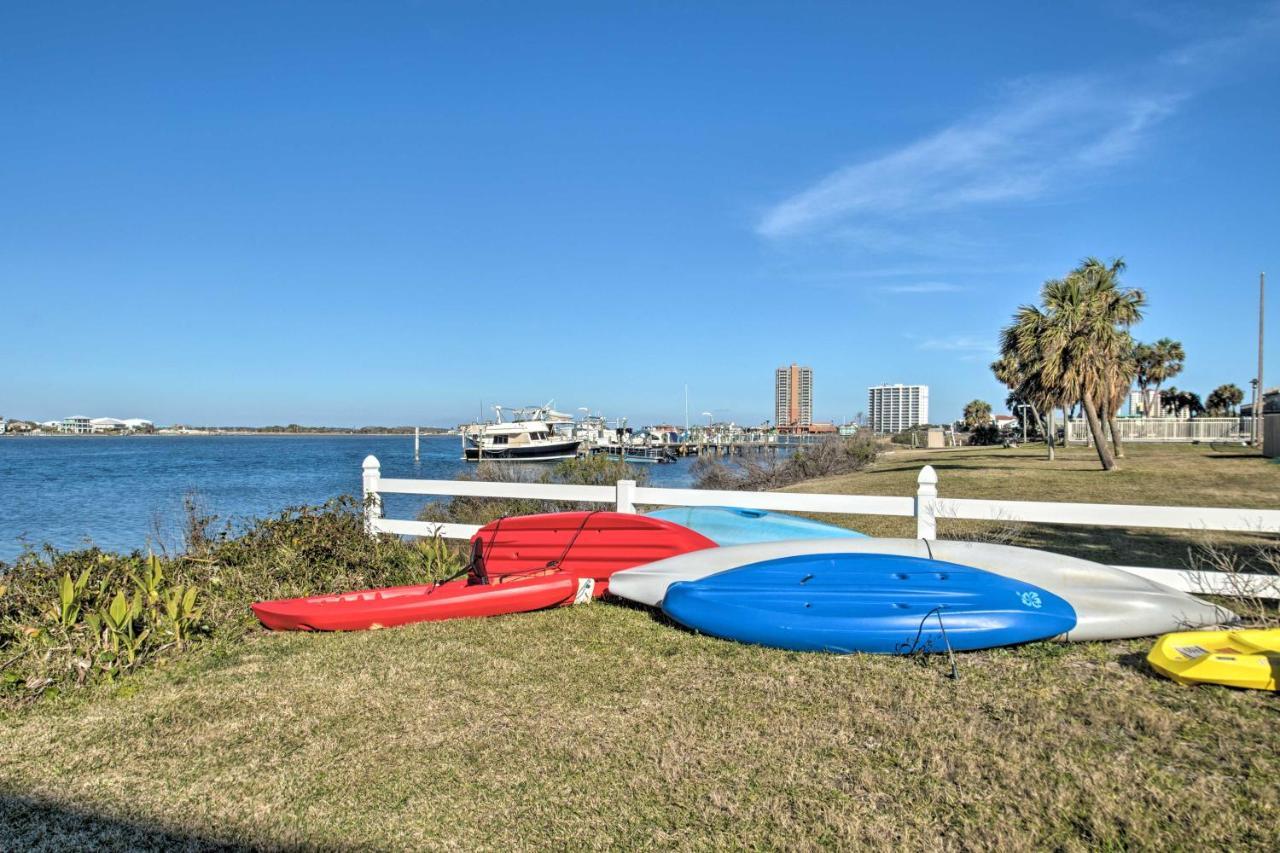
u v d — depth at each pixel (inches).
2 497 1067.9
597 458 839.1
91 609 253.3
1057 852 117.6
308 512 366.6
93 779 154.0
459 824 133.1
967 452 1688.0
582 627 251.1
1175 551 367.2
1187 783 135.3
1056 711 168.9
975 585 227.5
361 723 177.8
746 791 139.3
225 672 217.5
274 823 135.4
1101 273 993.5
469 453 2677.2
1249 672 176.9
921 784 139.0
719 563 270.4
